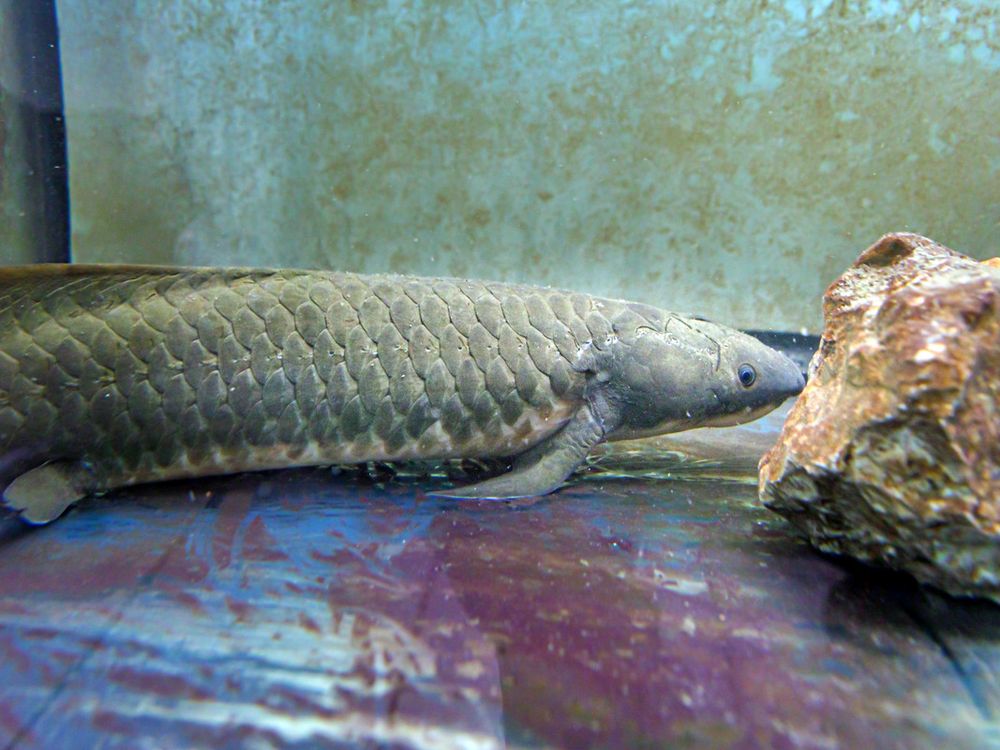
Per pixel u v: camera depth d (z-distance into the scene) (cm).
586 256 90
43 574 34
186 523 39
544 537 38
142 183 84
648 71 83
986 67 78
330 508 41
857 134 83
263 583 33
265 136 86
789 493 34
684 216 88
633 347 46
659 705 26
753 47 81
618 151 86
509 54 83
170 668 27
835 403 33
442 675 27
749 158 85
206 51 83
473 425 45
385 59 84
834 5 79
